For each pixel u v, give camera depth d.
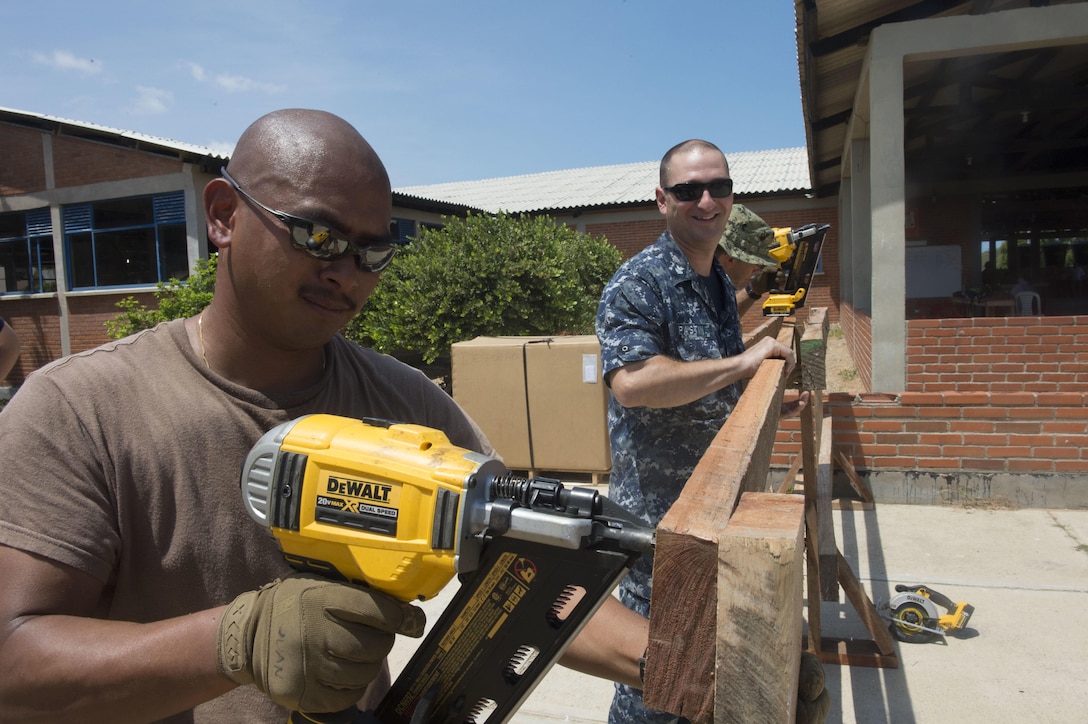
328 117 1.08
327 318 1.09
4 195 14.92
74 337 14.76
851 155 10.73
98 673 0.86
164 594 1.09
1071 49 8.21
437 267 9.27
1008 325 6.12
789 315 3.13
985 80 9.18
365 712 0.99
